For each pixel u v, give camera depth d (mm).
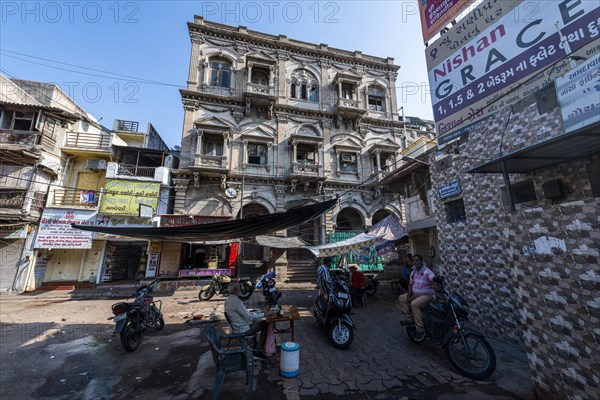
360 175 19188
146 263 15133
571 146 2691
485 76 4238
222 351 3326
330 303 5441
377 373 4082
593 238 2617
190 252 15703
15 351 5281
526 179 3826
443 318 4539
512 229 3613
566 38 3303
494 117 5422
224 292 11133
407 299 5344
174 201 16078
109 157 16266
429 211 11086
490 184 5676
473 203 6102
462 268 6406
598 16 3016
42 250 13805
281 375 4039
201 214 15891
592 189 2846
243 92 17453
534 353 3273
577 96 2717
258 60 18938
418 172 11742
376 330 6281
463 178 6402
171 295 11922
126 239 14594
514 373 3918
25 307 9711
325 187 18203
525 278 3406
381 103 22031
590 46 3049
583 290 2689
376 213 20266
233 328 4523
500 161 3285
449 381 3789
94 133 17438
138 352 5164
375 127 20781
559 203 2986
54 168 14867
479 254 5914
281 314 4797
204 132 16750
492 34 4191
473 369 3998
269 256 15773
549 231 3082
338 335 5203
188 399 3457
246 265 16203
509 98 3883
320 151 18672
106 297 11859
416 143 13531
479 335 3982
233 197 16438
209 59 18594
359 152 19516
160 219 14852
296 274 15828
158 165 17578
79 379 4066
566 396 2828
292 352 4031
